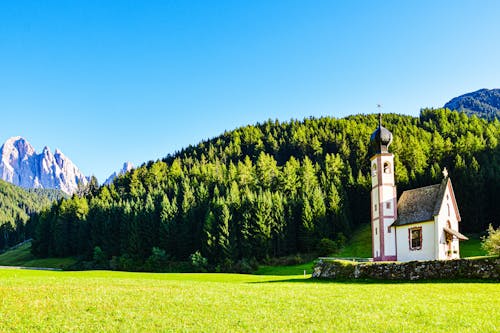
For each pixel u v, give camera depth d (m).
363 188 129.88
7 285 34.69
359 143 163.00
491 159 124.19
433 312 25.34
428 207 65.75
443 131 164.62
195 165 184.62
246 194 123.56
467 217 105.88
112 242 131.88
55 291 31.45
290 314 24.92
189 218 121.25
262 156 154.25
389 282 43.72
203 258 106.69
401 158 140.38
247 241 108.81
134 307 26.47
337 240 111.06
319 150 176.12
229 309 26.22
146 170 189.62
